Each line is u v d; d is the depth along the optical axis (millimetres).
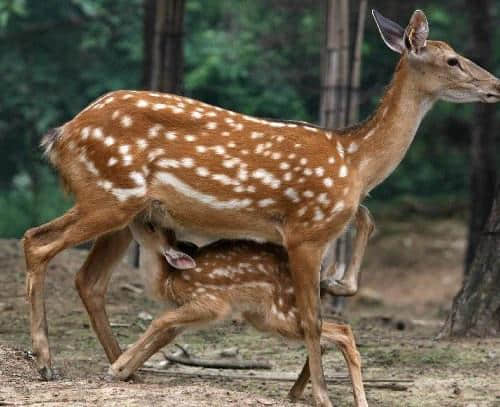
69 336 14078
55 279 16688
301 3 29453
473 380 12156
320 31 29000
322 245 10820
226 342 13992
